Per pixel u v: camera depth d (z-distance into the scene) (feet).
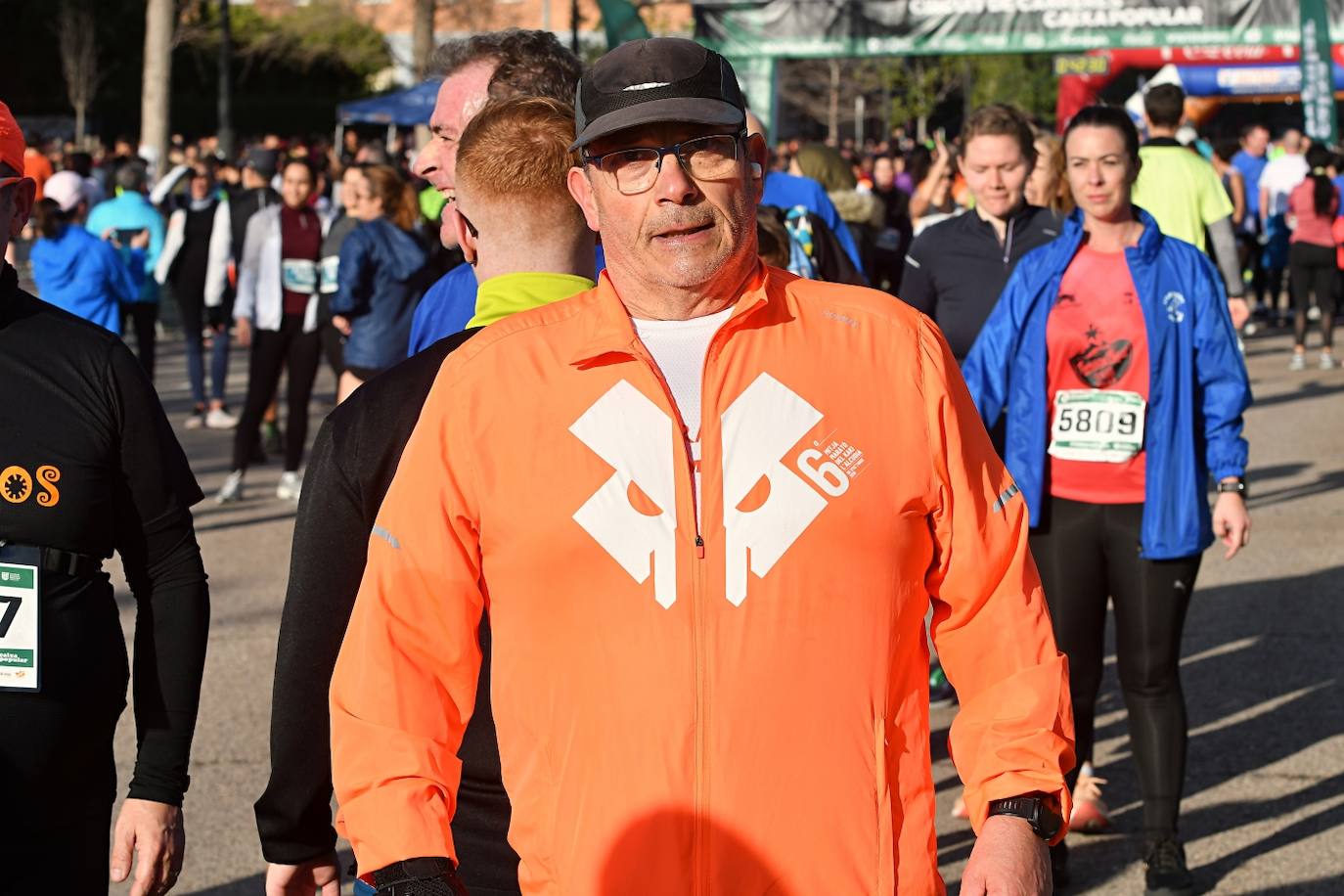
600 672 6.95
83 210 32.32
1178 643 15.06
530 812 7.11
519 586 7.12
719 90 7.31
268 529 30.40
